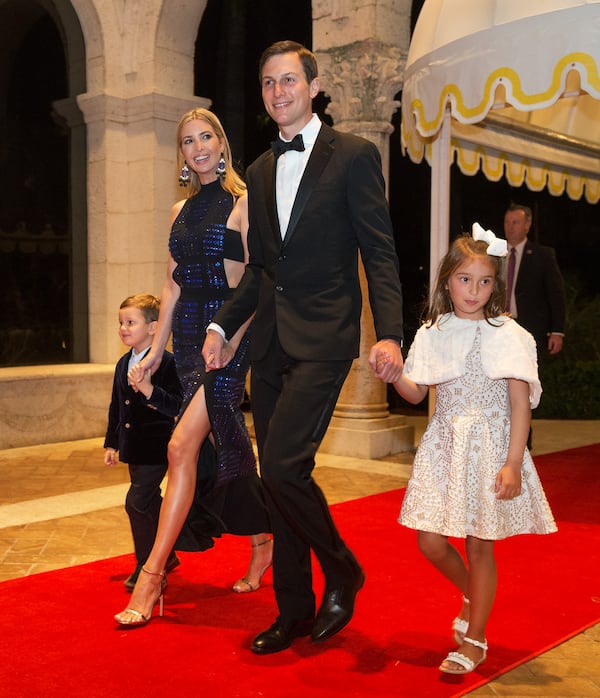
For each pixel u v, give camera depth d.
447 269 2.82
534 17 4.84
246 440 3.43
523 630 3.18
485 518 2.69
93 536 4.54
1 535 4.56
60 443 7.60
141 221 8.35
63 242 8.59
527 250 6.96
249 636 3.10
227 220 3.36
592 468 6.50
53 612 3.34
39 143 8.41
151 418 3.53
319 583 3.71
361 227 2.82
